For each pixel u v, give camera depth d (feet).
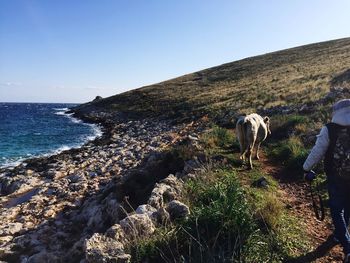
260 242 18.94
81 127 190.60
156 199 25.49
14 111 419.54
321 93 79.56
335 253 19.58
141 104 235.40
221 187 24.03
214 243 18.04
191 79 302.66
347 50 223.71
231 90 181.27
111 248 18.10
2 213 44.52
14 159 96.07
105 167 66.28
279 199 28.35
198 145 46.29
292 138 45.37
